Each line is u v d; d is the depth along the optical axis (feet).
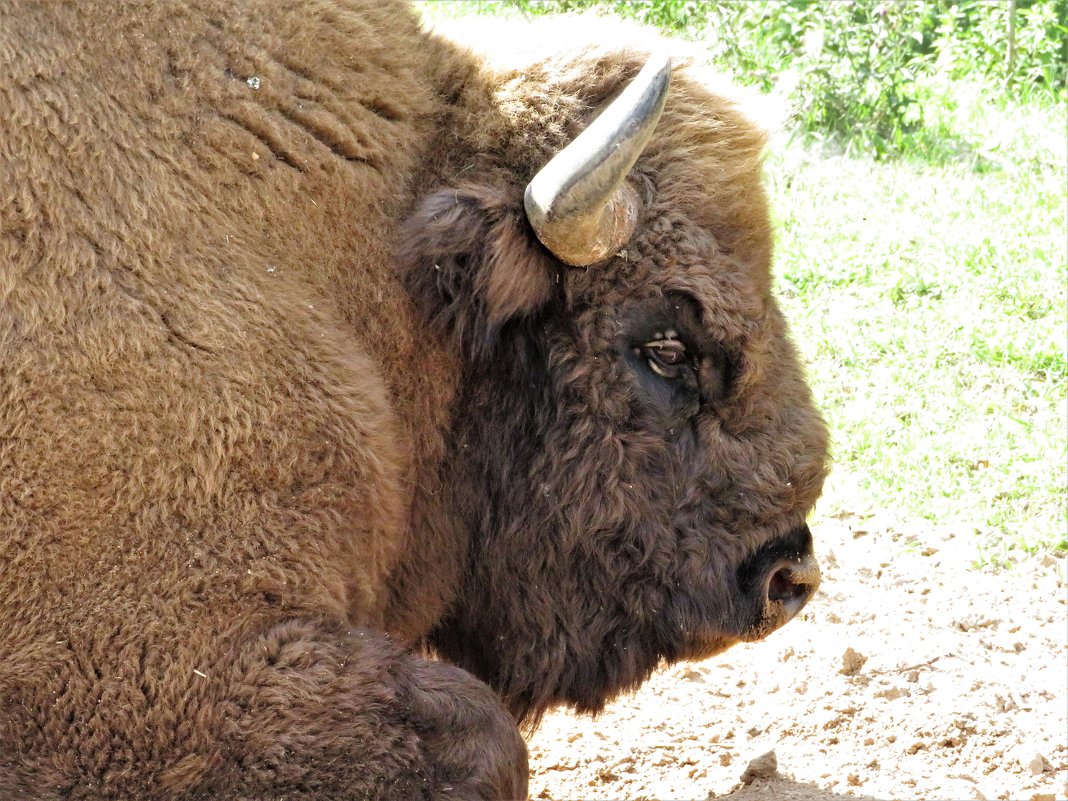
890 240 41.73
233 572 14.64
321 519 15.33
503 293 16.55
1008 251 41.27
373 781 14.42
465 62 18.33
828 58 56.03
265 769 14.20
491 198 16.48
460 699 15.46
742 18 57.21
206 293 15.16
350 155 16.85
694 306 17.22
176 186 15.33
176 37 15.83
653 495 17.62
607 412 17.37
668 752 22.58
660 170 17.37
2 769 13.93
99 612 14.21
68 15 15.33
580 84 17.69
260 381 15.16
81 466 14.30
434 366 17.38
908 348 35.45
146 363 14.62
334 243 16.56
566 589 18.08
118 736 14.08
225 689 14.29
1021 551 28.89
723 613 18.01
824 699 23.93
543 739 23.02
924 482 30.71
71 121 14.94
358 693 14.71
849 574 28.30
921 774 21.83
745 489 17.75
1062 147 54.29
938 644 25.50
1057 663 25.32
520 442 17.75
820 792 20.86
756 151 18.13
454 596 18.57
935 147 53.83
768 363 17.81
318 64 16.80
